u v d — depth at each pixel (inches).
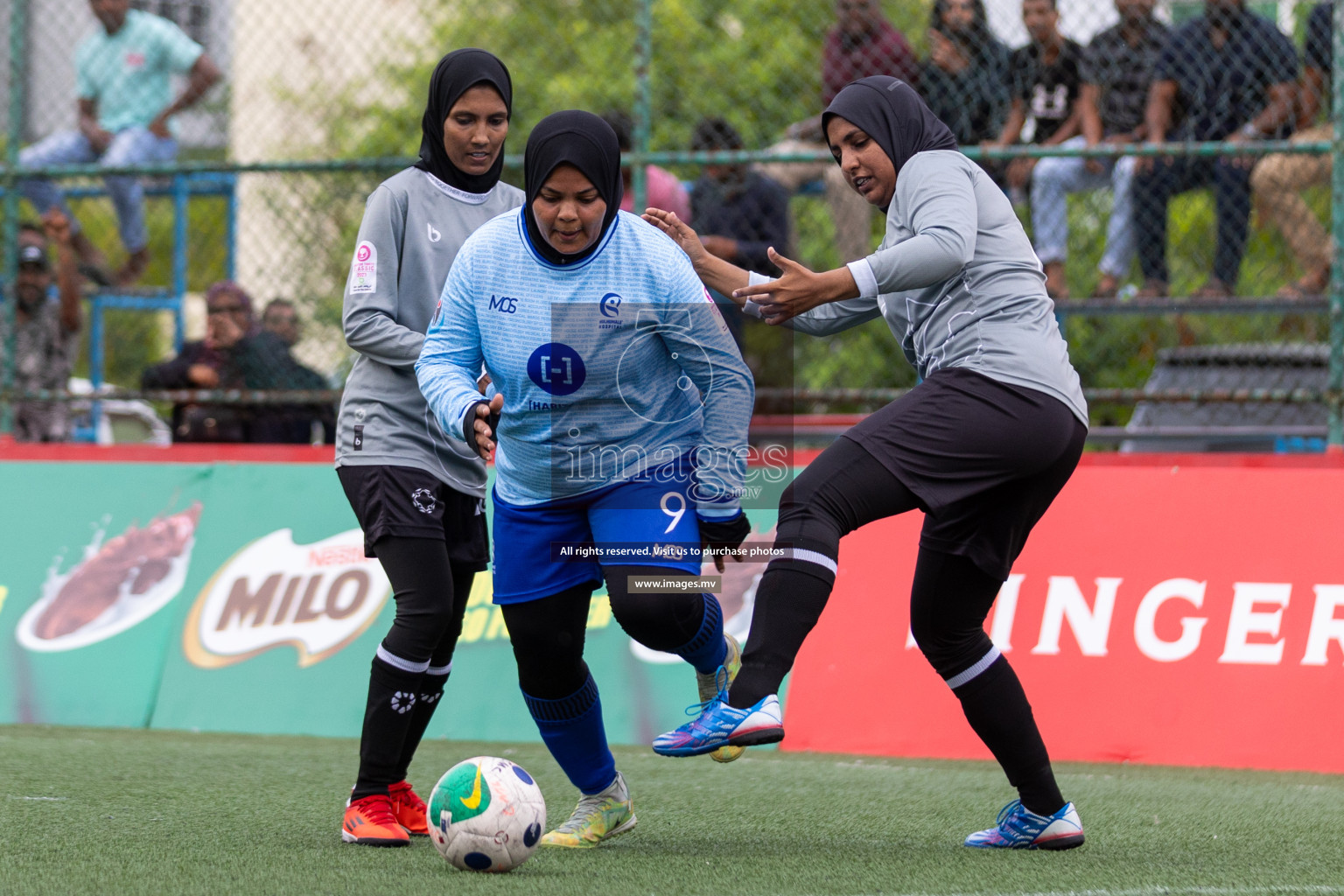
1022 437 462.3
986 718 503.2
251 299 1039.0
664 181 989.2
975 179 484.1
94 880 424.5
